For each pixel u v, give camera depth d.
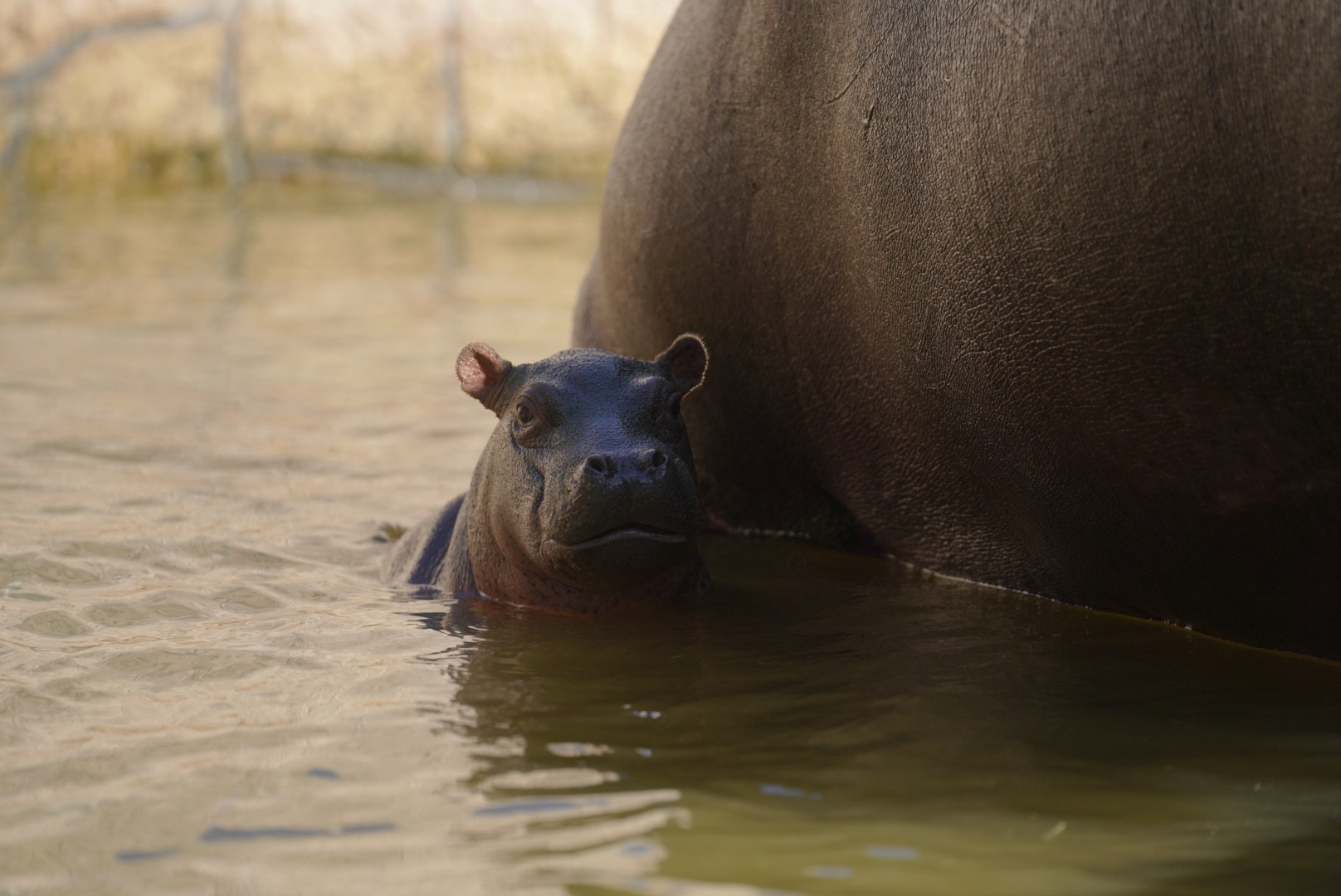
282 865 12.74
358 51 86.75
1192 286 16.59
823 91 22.12
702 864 12.59
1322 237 14.92
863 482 24.98
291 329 47.75
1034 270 18.61
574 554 20.88
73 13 83.19
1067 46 17.28
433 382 40.09
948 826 13.45
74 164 82.94
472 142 87.75
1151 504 19.05
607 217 28.11
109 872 12.70
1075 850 12.93
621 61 87.81
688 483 21.22
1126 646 19.92
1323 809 13.88
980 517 23.03
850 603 22.77
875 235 21.55
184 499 28.41
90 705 17.11
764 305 24.78
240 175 86.25
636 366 23.00
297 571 24.39
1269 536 17.86
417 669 18.84
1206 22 15.43
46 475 29.66
